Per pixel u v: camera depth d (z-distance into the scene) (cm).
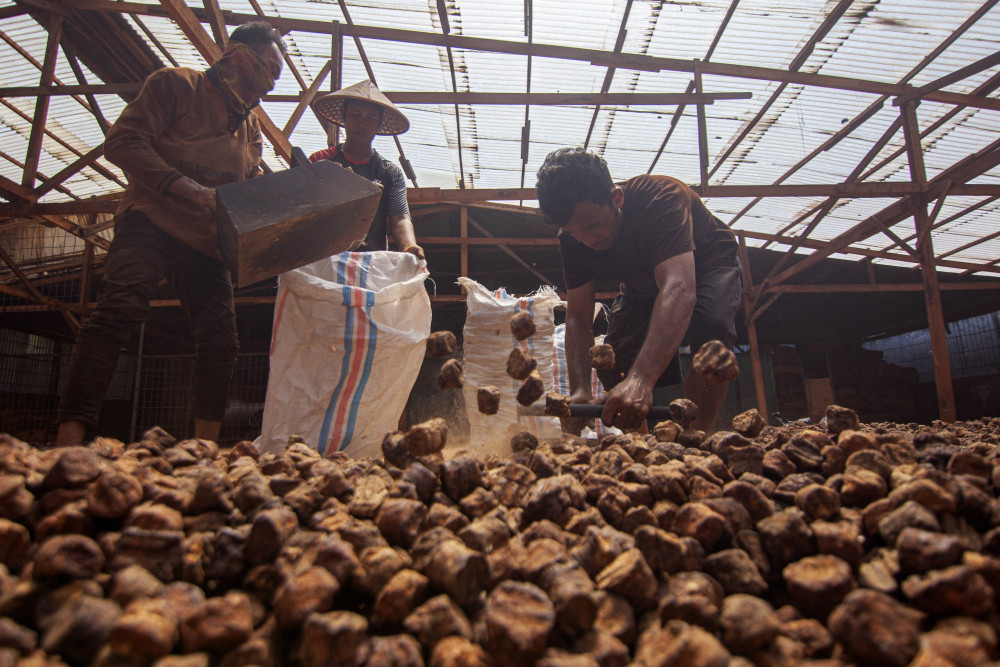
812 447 165
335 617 90
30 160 650
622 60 702
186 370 948
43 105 650
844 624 87
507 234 1149
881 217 927
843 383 1327
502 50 691
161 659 83
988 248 1133
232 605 91
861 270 1309
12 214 688
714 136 855
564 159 243
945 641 83
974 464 136
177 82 250
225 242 224
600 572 112
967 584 89
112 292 231
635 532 121
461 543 115
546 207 247
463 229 1051
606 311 382
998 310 1364
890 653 82
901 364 1702
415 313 265
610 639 92
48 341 1190
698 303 280
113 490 116
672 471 148
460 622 94
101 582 99
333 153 349
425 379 641
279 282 252
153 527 113
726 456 170
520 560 113
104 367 225
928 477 122
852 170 917
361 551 116
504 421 270
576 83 770
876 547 117
